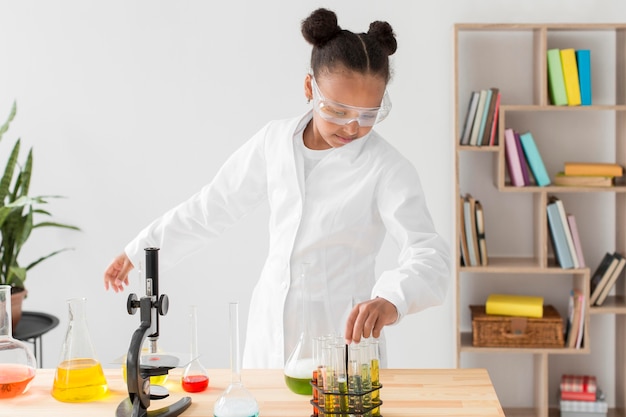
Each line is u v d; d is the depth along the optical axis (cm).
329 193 226
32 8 372
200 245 246
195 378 188
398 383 190
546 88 346
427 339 377
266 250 377
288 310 229
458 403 177
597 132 369
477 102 352
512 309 355
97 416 172
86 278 383
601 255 374
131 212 379
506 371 380
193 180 377
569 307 365
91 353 183
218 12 369
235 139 374
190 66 372
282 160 229
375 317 180
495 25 343
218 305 380
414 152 370
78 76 374
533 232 374
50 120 377
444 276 202
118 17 371
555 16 363
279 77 371
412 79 367
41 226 357
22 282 348
